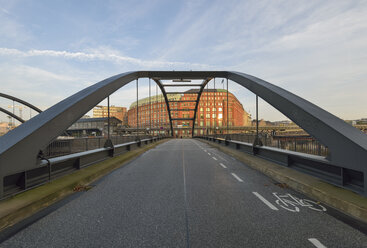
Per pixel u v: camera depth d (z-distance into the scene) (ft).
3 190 12.76
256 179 20.67
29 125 15.93
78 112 21.77
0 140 13.85
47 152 21.06
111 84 34.35
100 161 28.32
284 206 12.89
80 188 16.94
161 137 159.33
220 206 12.94
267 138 33.73
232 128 308.81
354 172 13.93
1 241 8.81
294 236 9.09
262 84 31.27
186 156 42.09
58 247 8.35
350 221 10.63
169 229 9.84
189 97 404.36
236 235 9.20
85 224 10.46
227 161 34.32
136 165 30.25
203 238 8.95
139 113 481.87
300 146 24.62
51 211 12.25
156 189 17.11
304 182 16.39
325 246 8.26
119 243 8.61
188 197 14.88
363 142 13.41
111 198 14.74
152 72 61.36
